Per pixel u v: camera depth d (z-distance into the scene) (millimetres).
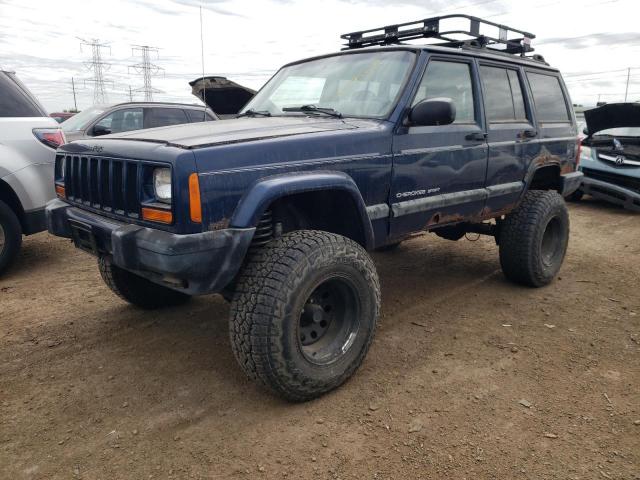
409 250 6090
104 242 2832
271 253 2660
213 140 2619
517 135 4324
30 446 2471
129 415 2717
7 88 4996
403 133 3324
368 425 2625
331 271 2752
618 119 9156
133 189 2676
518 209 4539
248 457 2389
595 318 4027
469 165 3850
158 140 2688
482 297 4492
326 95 3752
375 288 3002
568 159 5051
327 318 2980
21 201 4922
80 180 3078
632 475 2271
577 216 8430
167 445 2475
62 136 5273
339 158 2967
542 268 4609
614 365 3258
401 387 2988
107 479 2252
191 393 2930
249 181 2592
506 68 4359
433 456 2396
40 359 3328
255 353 2562
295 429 2592
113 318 3990
